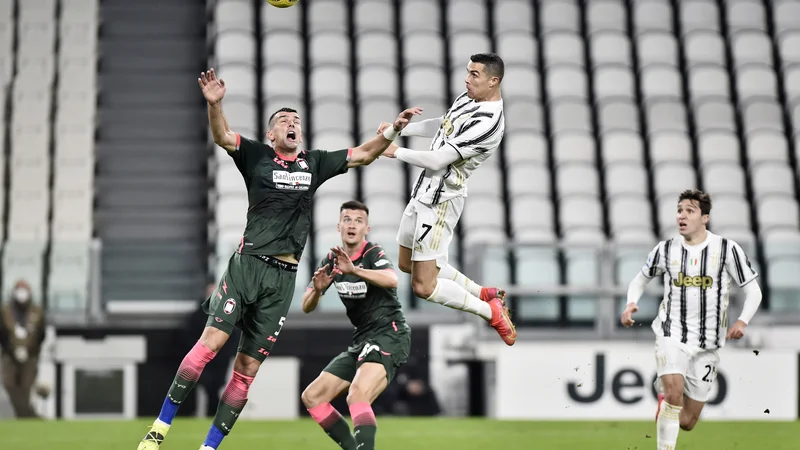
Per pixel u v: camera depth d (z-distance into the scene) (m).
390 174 60.97
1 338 46.25
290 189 23.20
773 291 48.12
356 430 22.97
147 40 68.62
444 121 24.64
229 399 23.81
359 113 64.56
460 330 47.66
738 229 58.41
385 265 24.23
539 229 58.09
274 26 69.06
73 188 61.16
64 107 64.50
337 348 48.91
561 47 69.25
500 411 44.44
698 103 65.75
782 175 61.69
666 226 58.84
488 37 69.88
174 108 65.81
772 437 35.56
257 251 23.06
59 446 33.25
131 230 60.59
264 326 23.55
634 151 63.06
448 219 24.84
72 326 48.06
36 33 67.38
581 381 44.41
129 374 48.19
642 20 70.62
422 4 70.75
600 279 45.94
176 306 50.09
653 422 42.31
